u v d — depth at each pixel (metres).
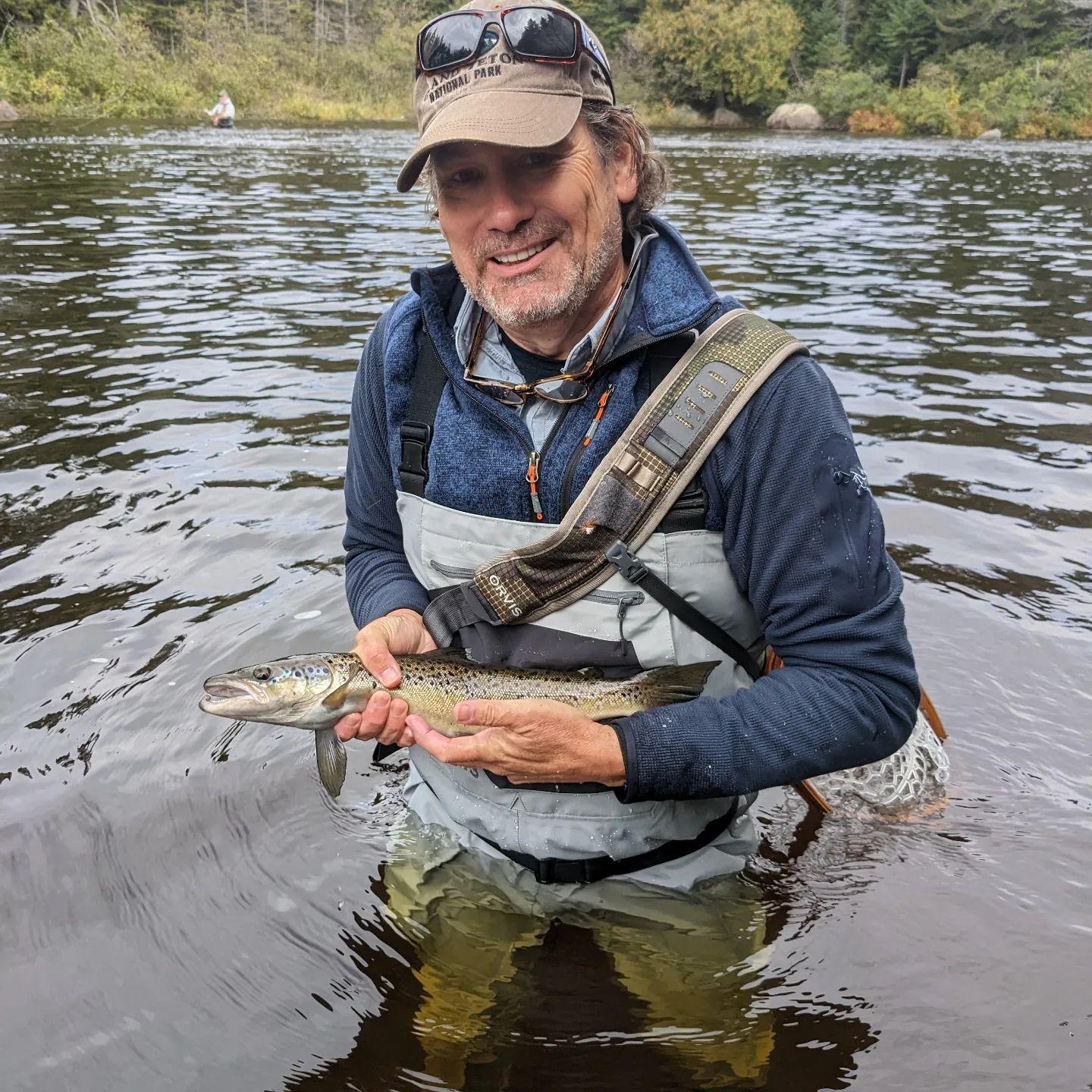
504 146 0.91
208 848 1.16
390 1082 0.89
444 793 1.12
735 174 9.95
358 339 3.30
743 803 1.15
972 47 22.52
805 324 3.63
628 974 1.01
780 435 0.95
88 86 15.70
